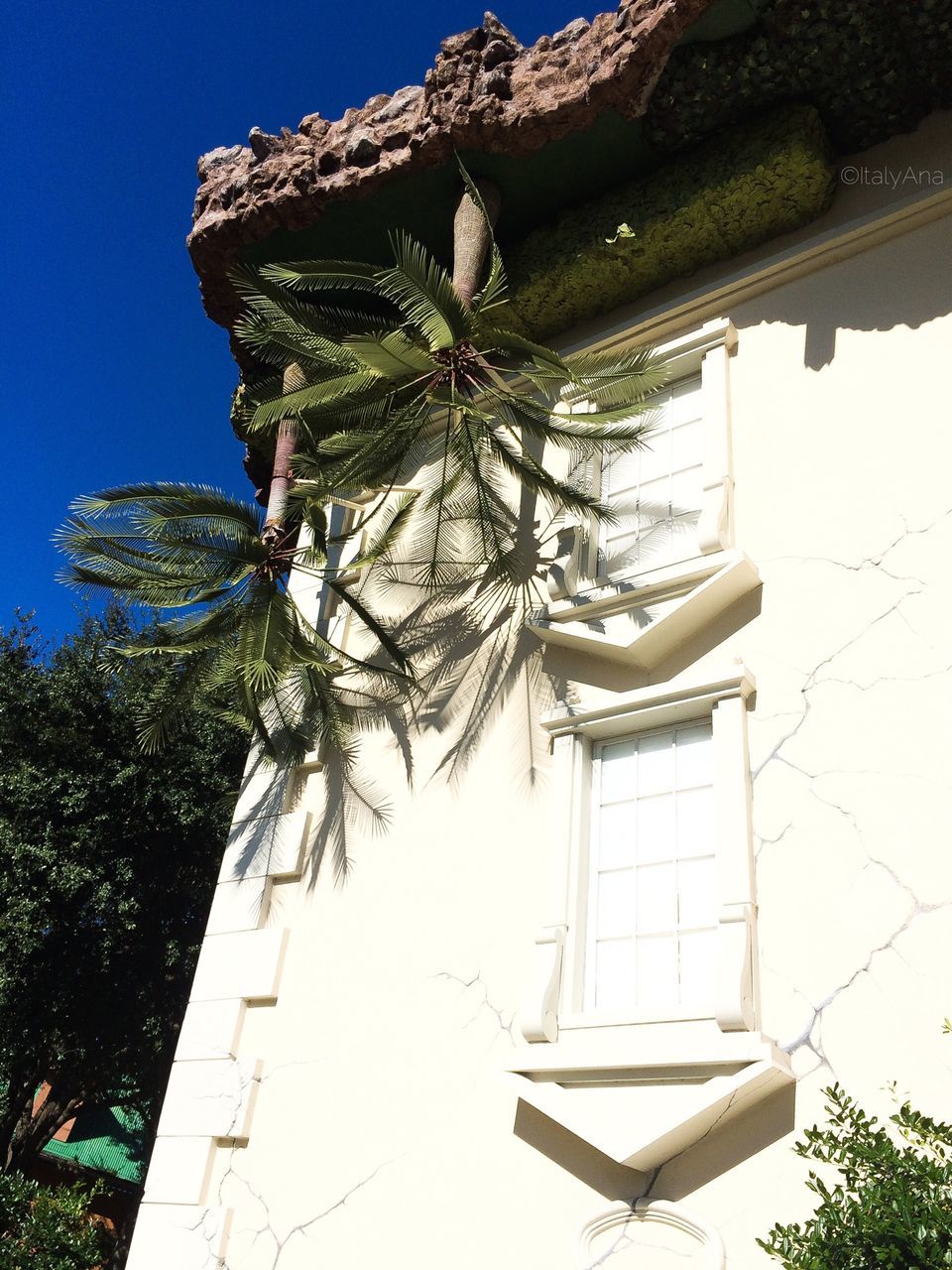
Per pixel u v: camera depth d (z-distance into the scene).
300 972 8.01
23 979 14.84
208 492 9.80
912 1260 3.81
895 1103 5.23
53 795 15.77
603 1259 5.59
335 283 9.30
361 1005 7.54
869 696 6.45
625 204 9.75
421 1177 6.57
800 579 7.16
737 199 9.09
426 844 8.03
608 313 10.10
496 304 9.12
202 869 16.66
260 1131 7.42
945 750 6.02
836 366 8.02
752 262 9.29
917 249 8.12
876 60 8.70
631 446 8.42
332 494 9.55
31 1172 22.53
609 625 7.91
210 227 10.88
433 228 10.63
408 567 9.84
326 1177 6.94
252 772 9.53
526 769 7.82
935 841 5.79
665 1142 5.60
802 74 8.90
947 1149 4.93
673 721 7.26
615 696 7.47
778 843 6.29
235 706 9.91
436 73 9.97
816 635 6.87
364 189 10.27
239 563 9.74
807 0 8.52
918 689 6.30
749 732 6.77
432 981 7.32
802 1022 5.68
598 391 8.59
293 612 9.46
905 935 5.63
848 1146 4.34
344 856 8.44
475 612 9.02
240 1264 6.94
